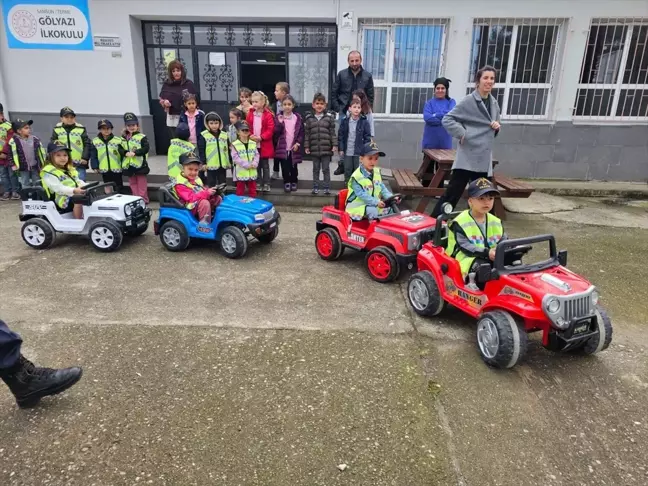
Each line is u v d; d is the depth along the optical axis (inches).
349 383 114.9
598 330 121.0
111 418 102.5
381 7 321.7
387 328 141.9
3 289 165.6
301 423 101.6
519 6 316.8
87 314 147.6
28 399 103.3
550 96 337.7
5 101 354.0
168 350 127.6
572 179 347.9
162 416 103.2
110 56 343.3
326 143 274.2
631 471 90.6
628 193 317.7
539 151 343.9
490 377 118.7
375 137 345.4
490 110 194.1
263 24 347.9
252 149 255.1
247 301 158.7
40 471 88.7
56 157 207.2
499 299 122.6
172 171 227.3
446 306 158.2
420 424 101.8
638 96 335.9
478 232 137.0
